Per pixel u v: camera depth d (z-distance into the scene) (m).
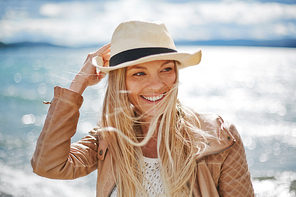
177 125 1.39
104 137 1.43
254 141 8.14
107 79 1.42
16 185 5.25
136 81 1.29
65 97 1.37
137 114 1.49
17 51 111.38
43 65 36.91
